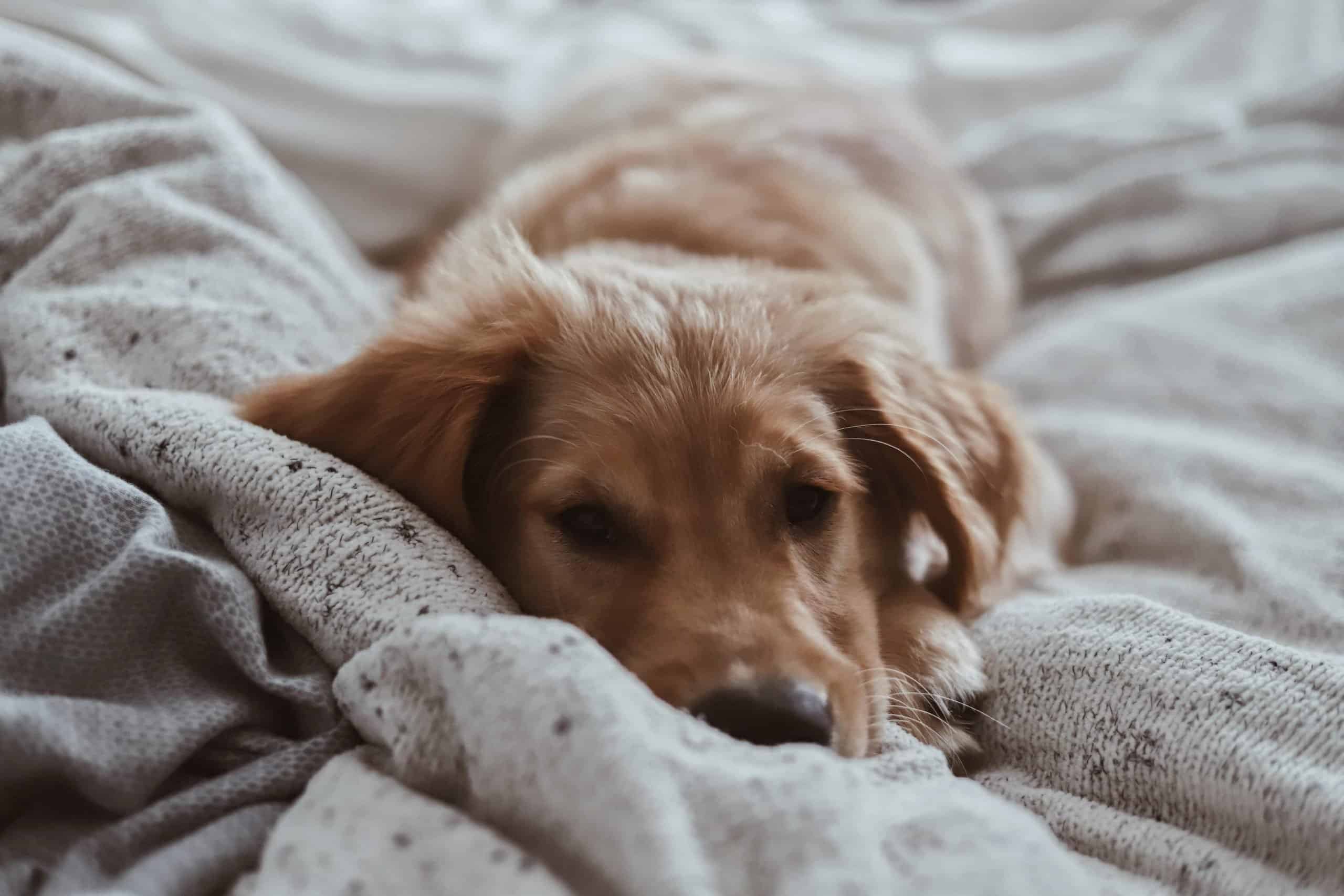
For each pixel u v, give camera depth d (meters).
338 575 1.22
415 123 2.96
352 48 3.09
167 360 1.52
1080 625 1.40
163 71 2.71
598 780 0.91
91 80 2.00
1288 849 1.10
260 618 1.22
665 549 1.45
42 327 1.50
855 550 1.60
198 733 1.08
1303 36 3.41
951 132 3.49
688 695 1.26
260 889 0.92
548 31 3.61
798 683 1.26
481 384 1.51
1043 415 2.36
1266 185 2.80
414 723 1.03
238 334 1.57
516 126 3.02
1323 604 1.51
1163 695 1.24
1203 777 1.17
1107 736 1.26
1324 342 2.30
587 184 2.27
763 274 1.83
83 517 1.17
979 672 1.46
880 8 4.08
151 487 1.33
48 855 0.99
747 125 2.64
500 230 2.02
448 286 1.84
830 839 0.90
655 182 2.20
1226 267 2.74
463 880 0.89
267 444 1.31
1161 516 1.91
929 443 1.67
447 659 1.02
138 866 0.96
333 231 2.59
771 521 1.49
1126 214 2.95
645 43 3.55
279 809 1.07
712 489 1.46
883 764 1.17
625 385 1.51
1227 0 3.61
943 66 3.55
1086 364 2.44
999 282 2.88
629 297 1.65
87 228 1.64
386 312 2.07
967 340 2.68
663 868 0.85
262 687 1.16
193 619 1.17
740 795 0.93
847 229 2.23
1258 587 1.59
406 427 1.49
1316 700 1.18
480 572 1.33
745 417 1.49
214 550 1.29
